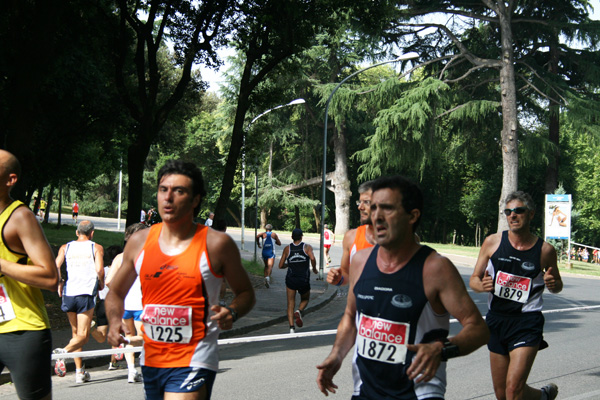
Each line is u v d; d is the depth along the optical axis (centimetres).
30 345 416
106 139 2717
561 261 3950
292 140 5853
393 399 312
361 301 321
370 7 1833
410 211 312
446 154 4878
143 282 358
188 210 355
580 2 3853
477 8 4006
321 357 950
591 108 3791
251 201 5656
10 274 402
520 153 4150
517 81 4284
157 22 2133
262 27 1741
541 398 530
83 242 817
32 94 1396
